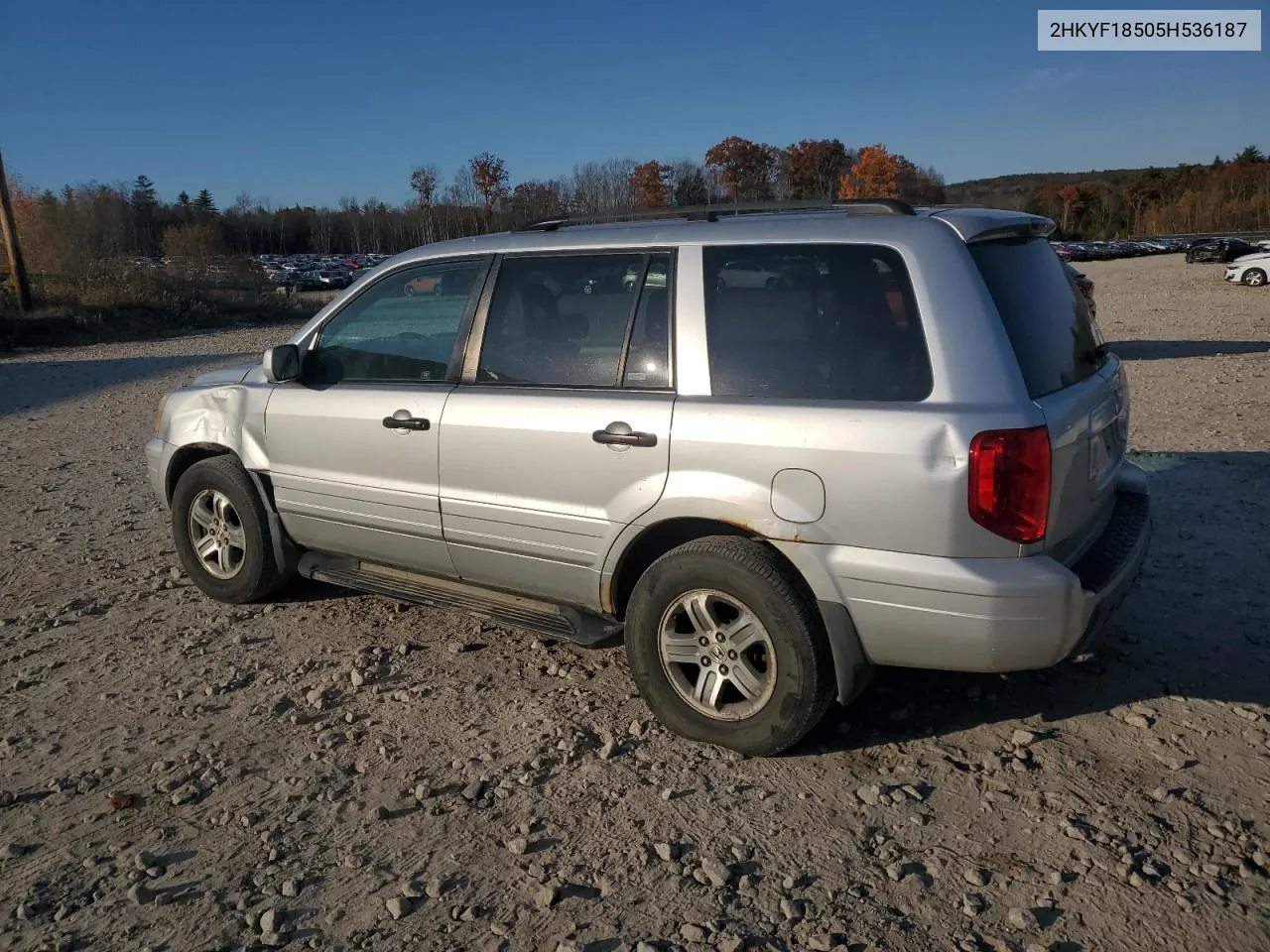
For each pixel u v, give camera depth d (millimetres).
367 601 5336
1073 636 3244
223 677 4441
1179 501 6488
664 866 3037
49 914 2896
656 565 3684
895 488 3225
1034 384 3307
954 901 2836
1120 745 3617
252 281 41156
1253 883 2857
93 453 10031
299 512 4871
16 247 29375
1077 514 3477
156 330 31406
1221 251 48250
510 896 2924
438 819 3316
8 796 3510
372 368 4613
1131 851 3014
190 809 3418
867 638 3383
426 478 4312
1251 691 3969
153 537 6707
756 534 3492
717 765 3596
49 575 5949
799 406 3416
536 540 4020
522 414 3977
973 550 3184
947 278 3316
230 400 5086
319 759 3725
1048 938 2678
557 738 3814
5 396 15500
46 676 4508
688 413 3584
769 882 2947
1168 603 4836
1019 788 3375
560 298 4027
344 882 3012
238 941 2771
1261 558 5375
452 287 4379
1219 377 11961
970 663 3271
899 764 3562
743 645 3572
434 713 4051
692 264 3734
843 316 3438
